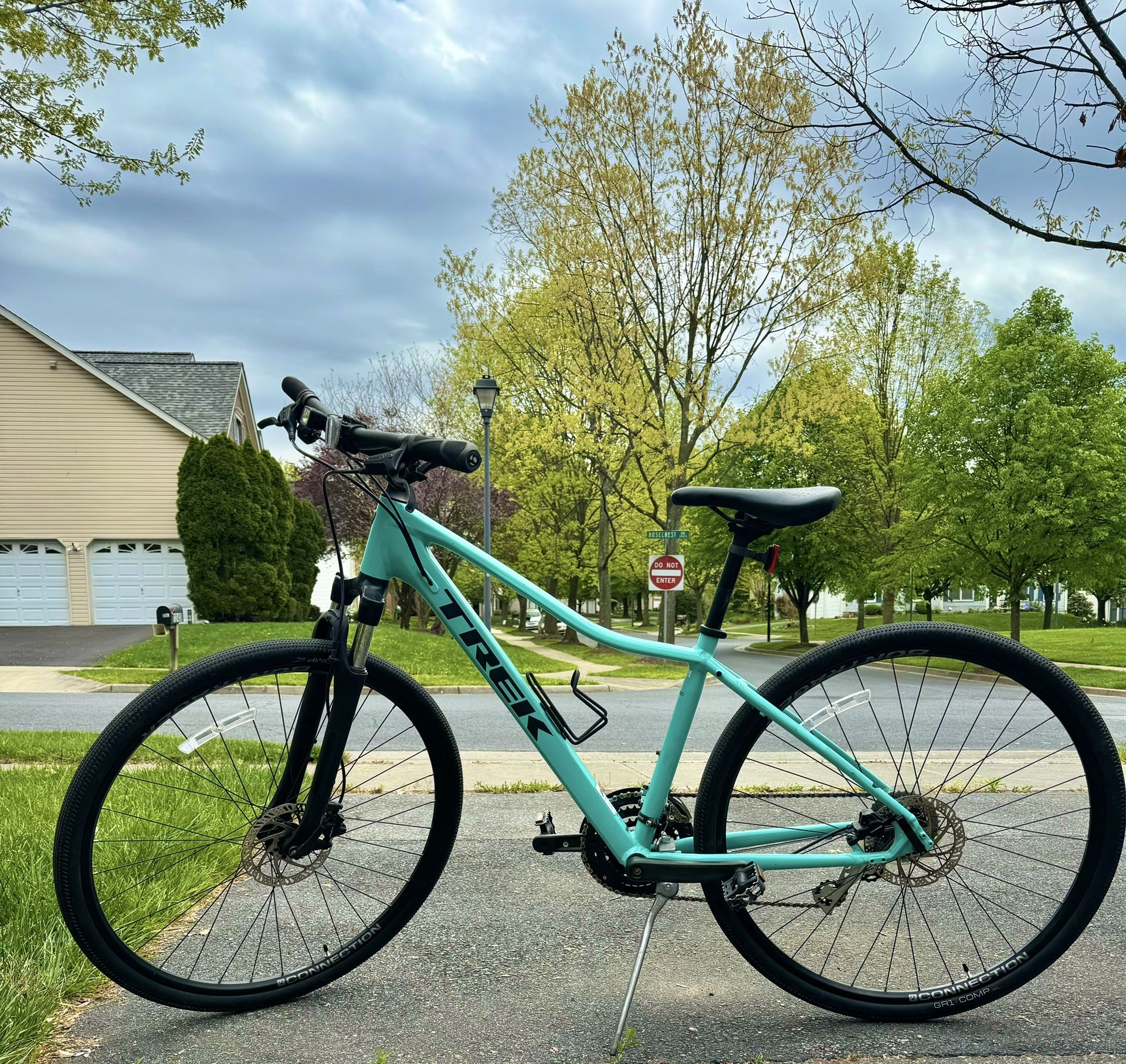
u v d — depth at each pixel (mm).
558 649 27156
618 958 2238
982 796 3746
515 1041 1812
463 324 20406
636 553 31344
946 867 1957
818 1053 1768
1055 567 18625
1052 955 1953
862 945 2283
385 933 2117
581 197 16406
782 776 2357
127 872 2100
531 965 2195
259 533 20172
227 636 15805
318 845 1962
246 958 2121
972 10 3812
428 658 14203
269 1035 1834
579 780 1909
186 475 19781
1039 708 1994
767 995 2041
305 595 24359
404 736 2375
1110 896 2691
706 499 1876
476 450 1870
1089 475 17734
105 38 5719
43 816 3281
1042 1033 1857
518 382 22109
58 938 2154
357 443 2053
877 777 1947
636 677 14695
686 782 4199
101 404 21266
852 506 26984
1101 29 3674
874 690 2121
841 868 1946
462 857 3088
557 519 28781
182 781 2385
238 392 24750
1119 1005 1981
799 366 16516
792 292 15648
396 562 1963
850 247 15445
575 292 16500
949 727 5488
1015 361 19344
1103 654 19172
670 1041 1817
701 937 2385
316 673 1945
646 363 18406
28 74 5629
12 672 12305
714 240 15992
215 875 2502
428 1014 1934
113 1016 1910
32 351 20969
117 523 21312
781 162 14828
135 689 10680
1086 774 1950
